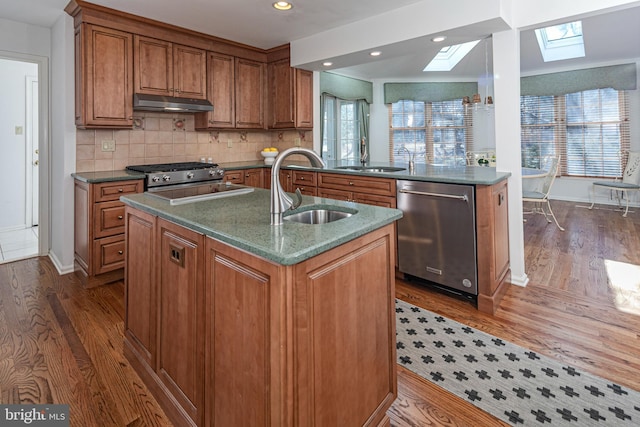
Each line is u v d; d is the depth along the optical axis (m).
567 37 5.64
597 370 1.81
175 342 1.50
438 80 6.93
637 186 5.39
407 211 2.85
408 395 1.66
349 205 1.69
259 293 1.08
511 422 1.49
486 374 1.80
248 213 1.52
